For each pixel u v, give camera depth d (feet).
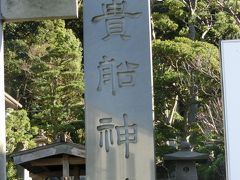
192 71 43.52
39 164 28.68
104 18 20.75
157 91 43.83
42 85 55.01
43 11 19.99
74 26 72.23
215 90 43.57
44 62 57.82
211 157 43.62
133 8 20.61
